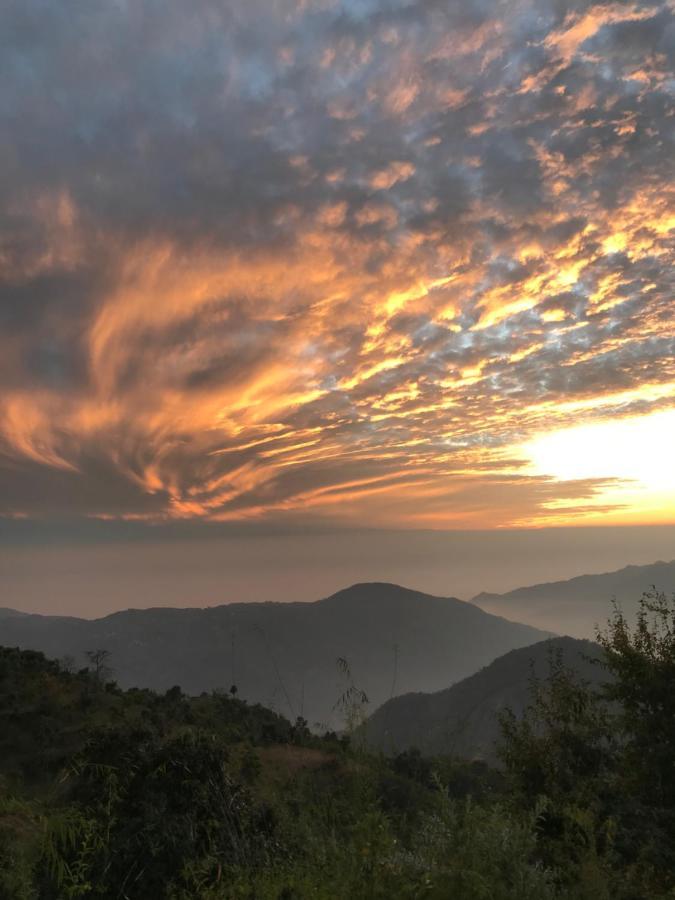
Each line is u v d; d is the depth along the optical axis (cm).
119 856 652
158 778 775
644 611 1017
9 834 533
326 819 501
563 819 766
